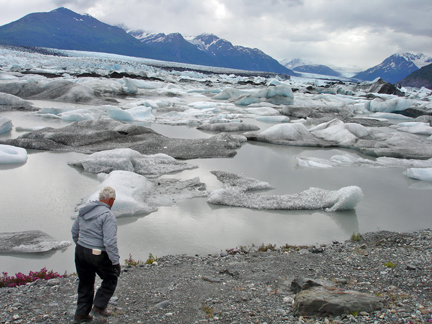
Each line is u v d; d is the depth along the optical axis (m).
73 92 28.81
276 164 12.95
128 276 4.92
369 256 5.84
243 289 4.45
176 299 4.15
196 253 6.21
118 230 6.96
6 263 5.62
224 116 24.16
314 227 7.57
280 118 25.19
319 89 53.16
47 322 3.46
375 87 54.50
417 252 5.95
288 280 4.75
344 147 16.91
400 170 12.90
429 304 3.78
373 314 3.51
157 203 8.38
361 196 8.59
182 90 45.47
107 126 16.09
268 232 7.21
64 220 7.32
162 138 15.10
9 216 7.39
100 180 9.86
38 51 145.75
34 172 10.39
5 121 15.83
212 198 8.63
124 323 3.54
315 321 3.44
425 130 21.98
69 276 5.05
